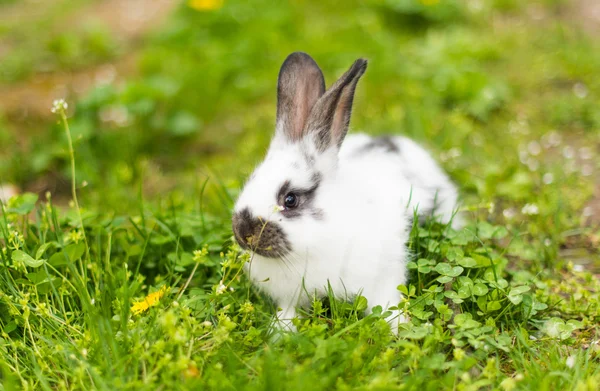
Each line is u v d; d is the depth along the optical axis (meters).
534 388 0.77
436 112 1.26
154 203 1.12
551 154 1.18
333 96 0.88
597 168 1.14
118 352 0.79
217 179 1.14
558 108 1.26
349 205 0.87
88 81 1.52
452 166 1.13
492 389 0.77
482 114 1.26
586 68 1.36
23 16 1.97
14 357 0.82
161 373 0.78
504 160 1.16
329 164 0.88
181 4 1.71
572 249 1.00
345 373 0.78
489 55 1.44
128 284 0.89
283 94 0.93
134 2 2.00
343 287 0.87
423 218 0.95
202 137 1.31
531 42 1.50
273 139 0.92
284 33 1.54
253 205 0.85
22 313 0.86
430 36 1.49
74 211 0.97
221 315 0.83
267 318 0.86
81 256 0.93
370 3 1.64
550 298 0.88
